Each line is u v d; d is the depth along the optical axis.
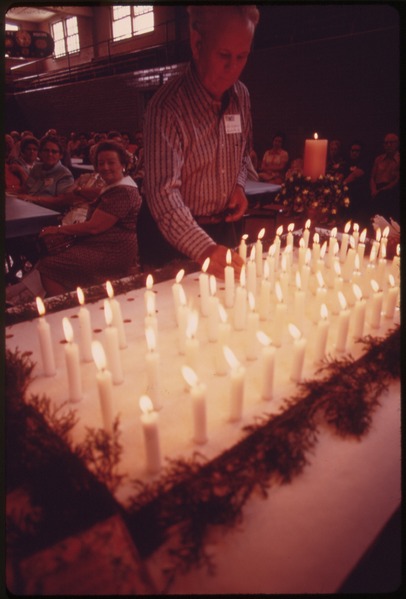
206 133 1.94
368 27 6.97
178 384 1.20
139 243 2.41
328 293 1.78
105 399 0.97
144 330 1.52
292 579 0.71
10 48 14.65
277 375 1.22
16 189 4.97
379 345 1.32
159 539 0.77
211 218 2.23
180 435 1.00
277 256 2.10
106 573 0.69
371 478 0.91
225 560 0.74
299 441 0.96
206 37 1.65
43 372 1.26
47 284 2.96
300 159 6.90
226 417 1.05
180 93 1.83
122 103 13.25
